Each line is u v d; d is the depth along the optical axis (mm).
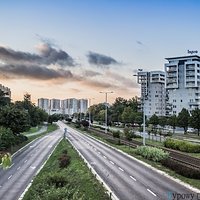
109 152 74250
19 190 44438
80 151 75875
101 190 33719
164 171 46844
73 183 34812
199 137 115750
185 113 131125
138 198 31406
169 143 76812
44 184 33062
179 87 180875
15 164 66625
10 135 78625
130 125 183875
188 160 55344
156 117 158250
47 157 76188
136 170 48562
